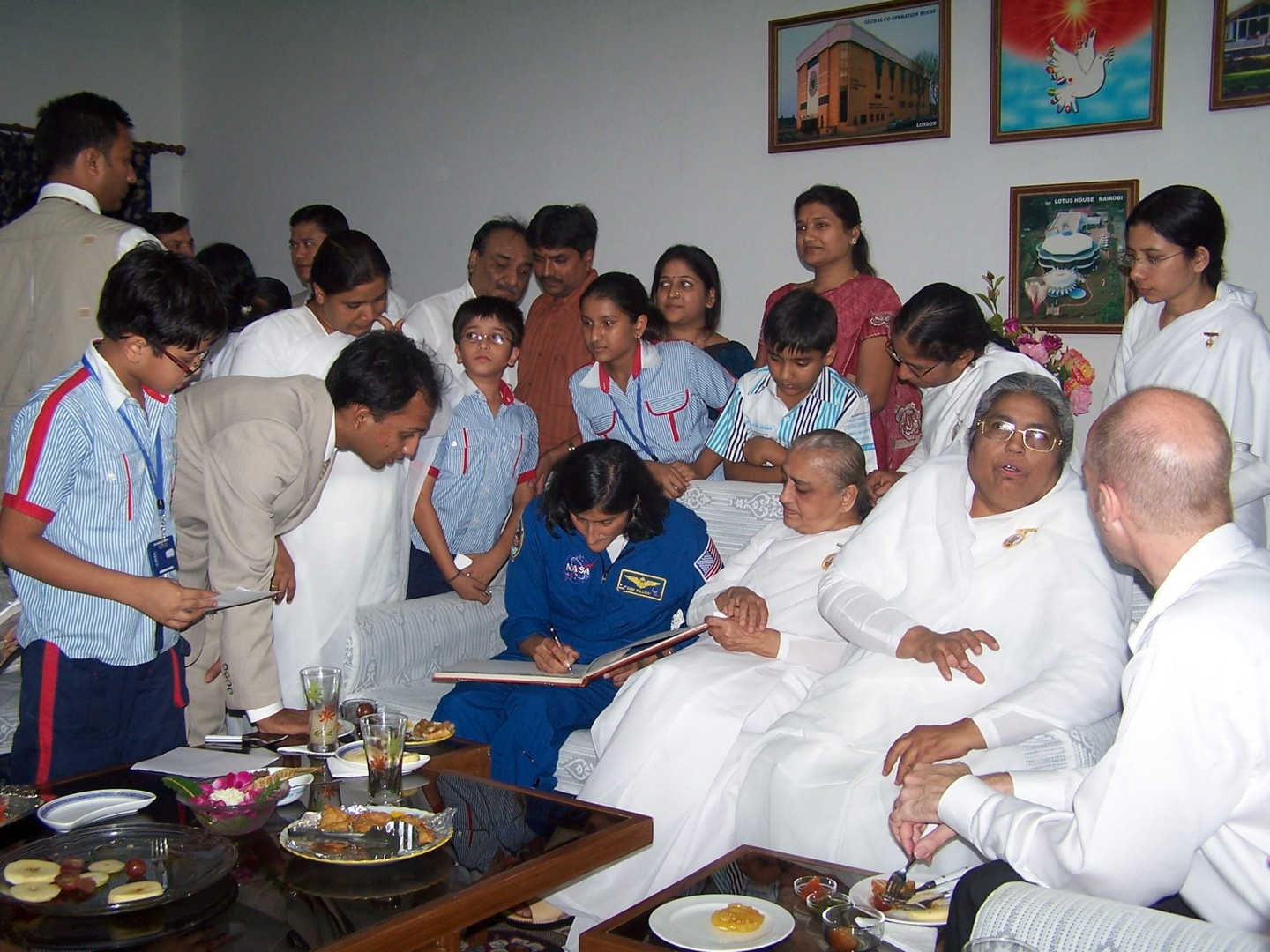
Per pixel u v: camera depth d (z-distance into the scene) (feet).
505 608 10.76
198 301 6.89
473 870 5.82
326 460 8.36
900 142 14.74
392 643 9.95
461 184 18.94
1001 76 13.88
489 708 9.21
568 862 6.04
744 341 16.26
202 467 7.82
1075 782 5.97
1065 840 5.03
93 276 9.72
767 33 15.61
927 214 14.65
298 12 20.66
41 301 9.85
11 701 10.07
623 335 10.89
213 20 21.93
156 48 22.21
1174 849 4.81
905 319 9.54
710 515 10.49
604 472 9.21
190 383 9.83
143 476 7.22
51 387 6.95
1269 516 10.45
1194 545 4.99
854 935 5.37
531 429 11.42
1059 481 7.91
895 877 5.94
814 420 10.45
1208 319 9.71
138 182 22.07
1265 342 9.56
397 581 10.62
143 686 7.46
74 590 6.88
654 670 8.66
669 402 11.16
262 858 5.91
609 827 6.41
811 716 7.89
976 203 14.29
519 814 6.61
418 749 7.64
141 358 6.92
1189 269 9.71
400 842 5.98
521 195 18.28
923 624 7.88
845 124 15.10
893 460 12.45
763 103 15.78
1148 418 5.00
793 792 7.58
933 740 6.91
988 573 7.78
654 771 8.21
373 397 8.00
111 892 5.28
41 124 10.17
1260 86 12.44
